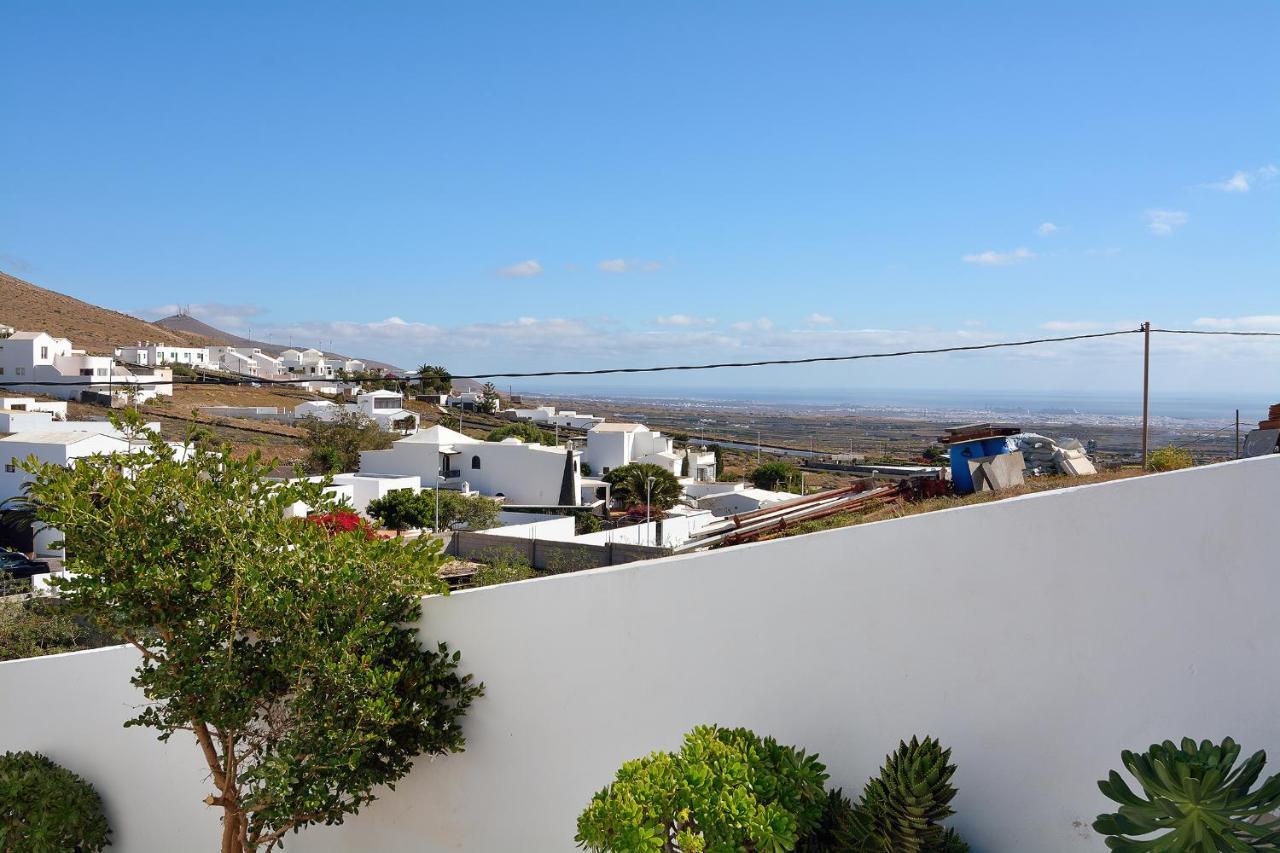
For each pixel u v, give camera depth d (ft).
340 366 444.14
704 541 28.30
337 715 19.49
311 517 22.06
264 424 233.14
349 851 22.81
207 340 465.06
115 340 379.76
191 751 24.11
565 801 20.44
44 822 23.29
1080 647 16.01
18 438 106.52
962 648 16.80
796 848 15.90
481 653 21.34
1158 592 15.55
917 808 14.46
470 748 21.49
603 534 87.81
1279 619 14.85
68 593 19.94
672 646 19.33
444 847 21.74
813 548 17.97
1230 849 11.95
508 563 68.33
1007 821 16.39
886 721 17.37
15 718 25.82
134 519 20.35
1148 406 35.73
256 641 21.53
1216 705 15.17
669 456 213.25
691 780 14.98
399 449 161.79
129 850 24.72
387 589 20.85
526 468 162.20
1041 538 16.24
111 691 24.77
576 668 20.33
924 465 32.99
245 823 21.38
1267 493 14.97
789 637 18.21
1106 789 13.33
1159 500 15.55
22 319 364.58
